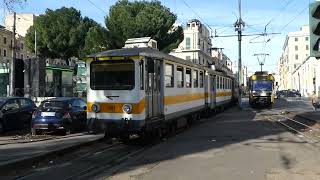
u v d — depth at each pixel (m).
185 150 15.05
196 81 24.72
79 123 20.52
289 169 11.42
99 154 14.75
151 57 16.98
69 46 64.75
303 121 27.75
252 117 31.42
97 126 16.50
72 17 65.38
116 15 51.78
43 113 19.36
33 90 32.97
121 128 16.14
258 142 17.05
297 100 75.44
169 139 18.42
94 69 16.69
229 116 32.50
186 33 97.62
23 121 20.98
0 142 16.88
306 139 18.06
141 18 50.62
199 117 27.42
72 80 36.22
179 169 11.53
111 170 11.71
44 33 64.56
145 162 12.82
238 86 48.47
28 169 12.06
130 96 16.11
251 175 10.63
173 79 19.72
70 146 15.28
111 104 16.34
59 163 13.03
